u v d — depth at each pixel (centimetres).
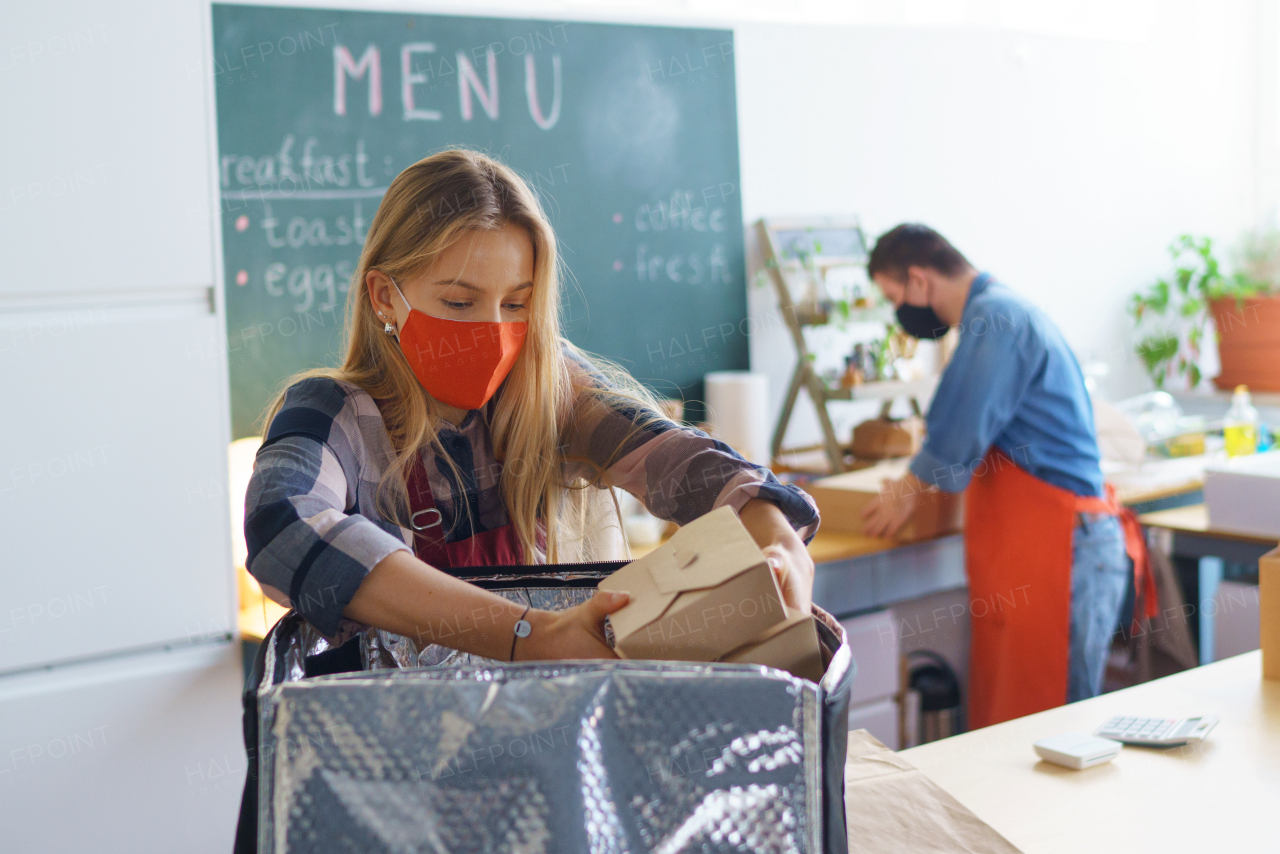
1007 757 116
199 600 173
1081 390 230
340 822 55
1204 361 391
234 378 228
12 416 156
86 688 165
